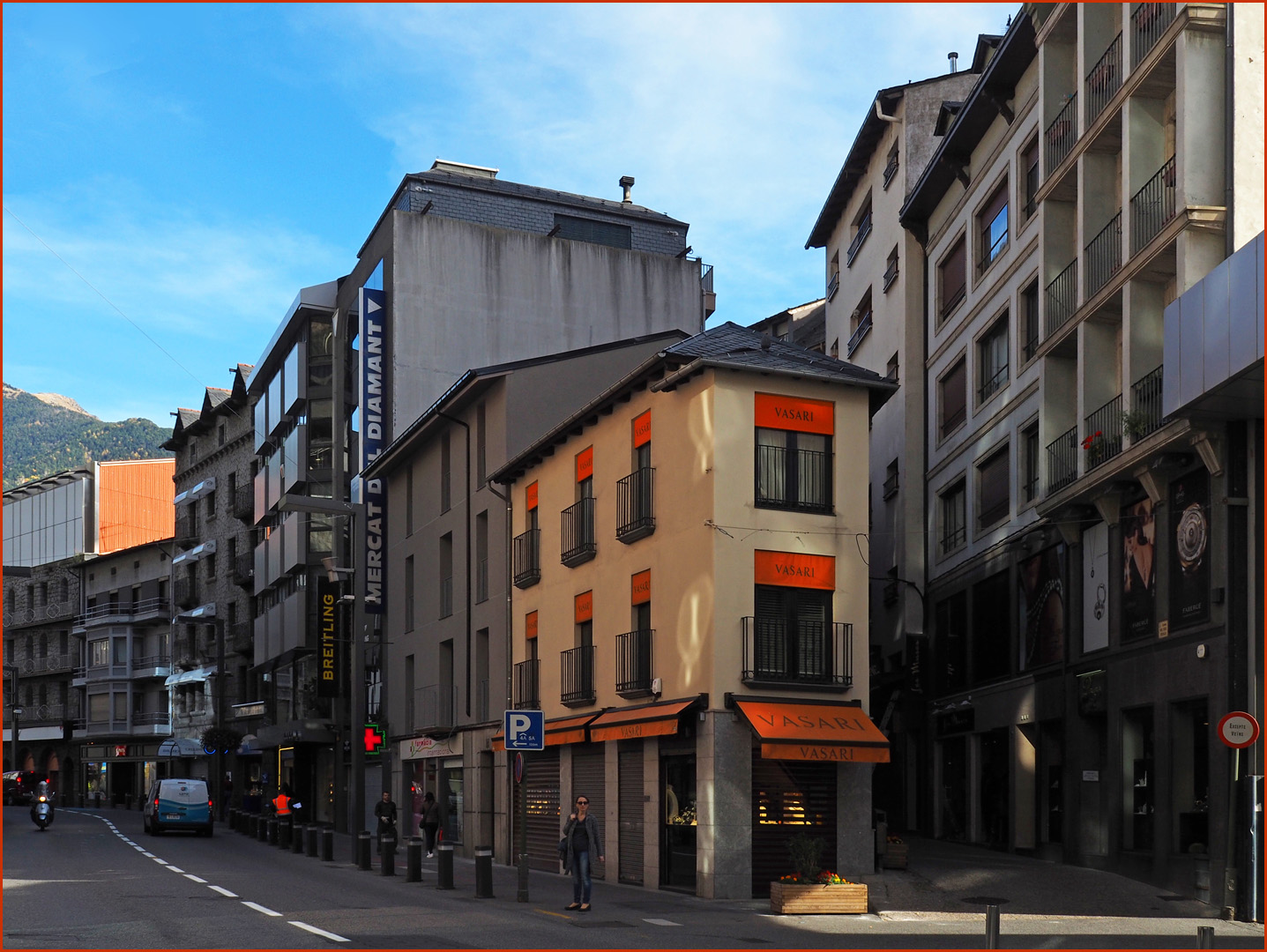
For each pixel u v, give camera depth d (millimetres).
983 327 30750
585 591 27953
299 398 50719
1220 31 19859
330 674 44938
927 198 35219
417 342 43750
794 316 57156
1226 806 18234
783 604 23062
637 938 15586
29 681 86688
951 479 32875
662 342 34844
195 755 68812
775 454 23453
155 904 18859
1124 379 21531
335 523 43156
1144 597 21234
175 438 74750
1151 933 16484
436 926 16281
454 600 36094
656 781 23828
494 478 32500
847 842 22375
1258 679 17906
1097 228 23672
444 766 36562
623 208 50188
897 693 34938
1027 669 26688
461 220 45250
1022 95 28672
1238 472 18438
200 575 70688
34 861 28703
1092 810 23312
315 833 33094
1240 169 19281
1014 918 18453
